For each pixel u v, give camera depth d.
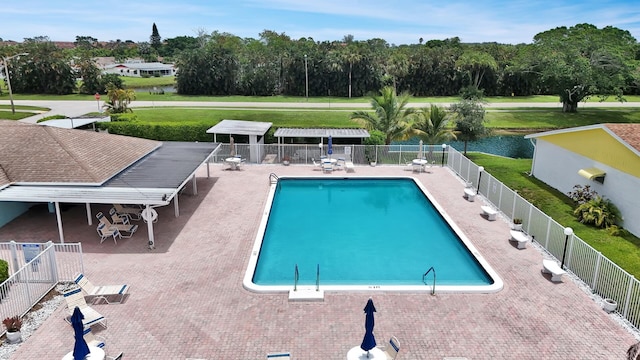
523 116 63.75
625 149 21.50
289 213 23.75
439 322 13.41
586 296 14.96
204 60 88.69
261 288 14.99
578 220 22.98
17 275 14.45
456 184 27.66
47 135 22.00
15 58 84.00
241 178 28.09
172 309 13.84
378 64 92.12
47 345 11.98
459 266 17.97
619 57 64.19
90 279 15.50
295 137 35.28
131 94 56.94
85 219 21.09
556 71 64.81
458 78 91.62
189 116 56.91
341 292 14.99
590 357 11.94
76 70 89.25
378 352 11.27
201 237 19.27
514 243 19.16
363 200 26.05
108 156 22.56
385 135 34.50
